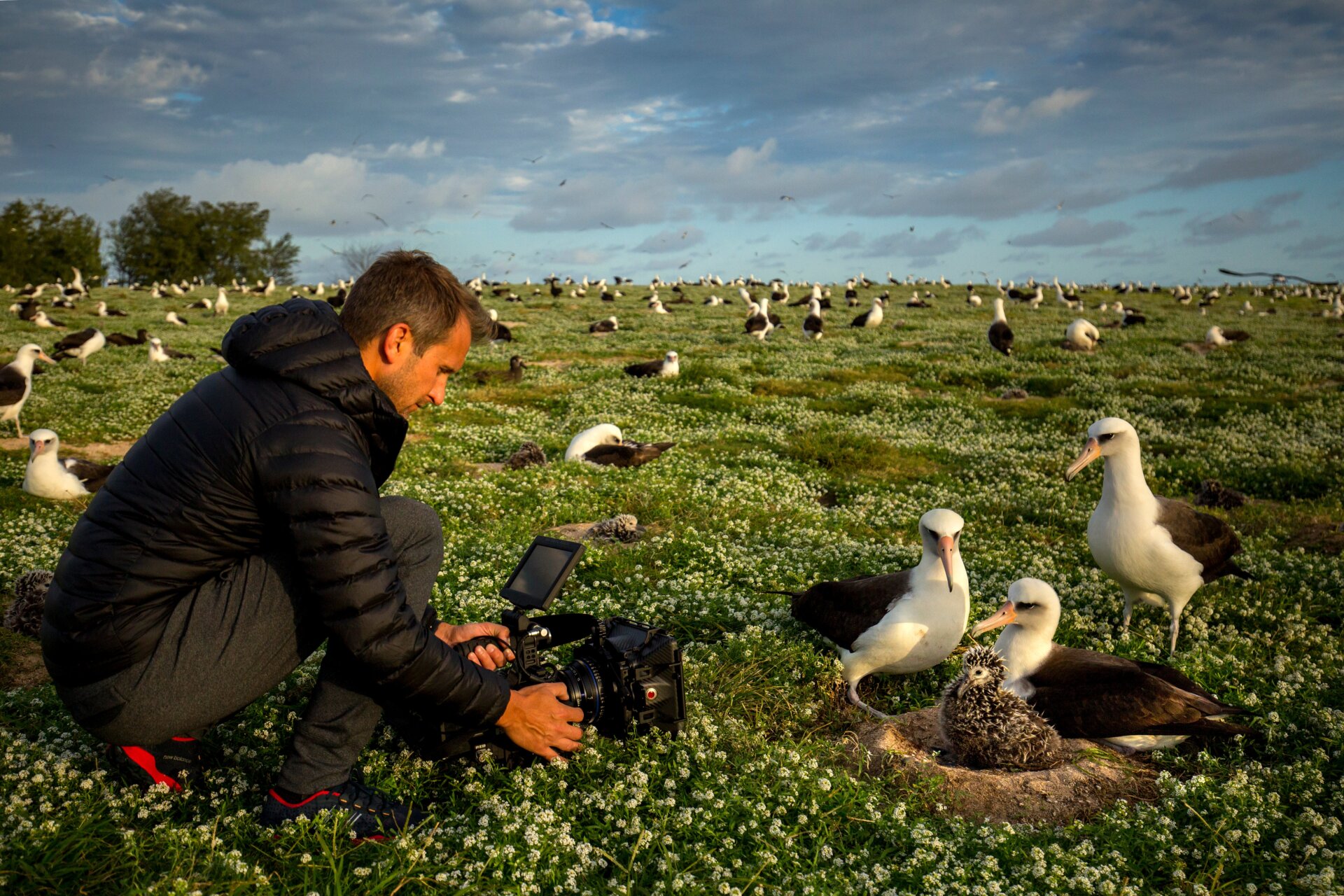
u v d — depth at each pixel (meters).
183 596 3.11
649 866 3.39
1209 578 6.43
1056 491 11.43
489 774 3.80
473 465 12.44
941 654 5.37
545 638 3.99
